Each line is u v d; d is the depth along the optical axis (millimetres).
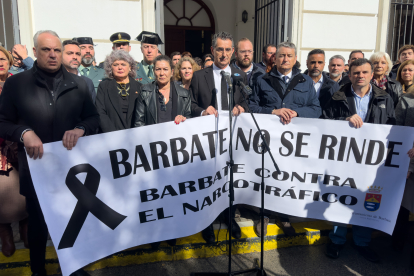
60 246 2125
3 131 1977
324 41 5805
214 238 2783
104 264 2613
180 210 2490
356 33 5898
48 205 2078
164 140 2398
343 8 5754
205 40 9547
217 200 2670
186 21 9320
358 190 2672
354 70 2645
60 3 4516
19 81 2035
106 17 4684
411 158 2547
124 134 2275
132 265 2664
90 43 3717
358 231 2781
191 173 2502
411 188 2645
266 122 2699
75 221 2164
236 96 2912
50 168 2064
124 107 2828
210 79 2965
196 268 2625
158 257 2709
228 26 9320
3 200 2404
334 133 2650
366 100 2762
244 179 2801
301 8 5602
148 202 2389
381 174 2623
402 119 2699
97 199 2225
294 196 2760
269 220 3092
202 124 2508
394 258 2773
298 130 2688
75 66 3016
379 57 3420
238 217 3166
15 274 2465
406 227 2836
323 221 3150
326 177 2707
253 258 2779
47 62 2000
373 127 2594
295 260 2738
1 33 5660
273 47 4176
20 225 2582
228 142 2689
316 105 2955
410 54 4035
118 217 2301
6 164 2369
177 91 2742
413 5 6289
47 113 2080
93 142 2186
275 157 2730
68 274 2137
